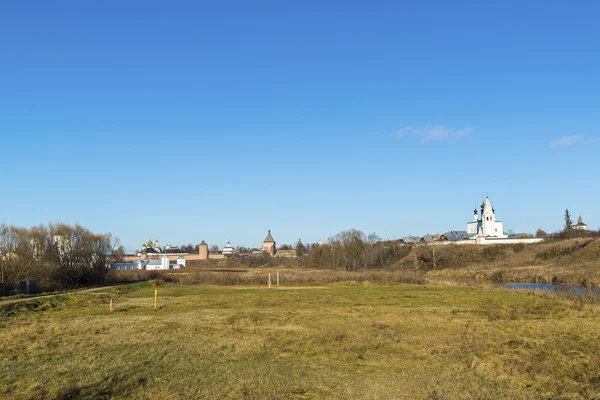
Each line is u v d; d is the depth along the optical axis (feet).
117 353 75.25
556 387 56.75
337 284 244.22
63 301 156.04
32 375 61.98
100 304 152.76
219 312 126.11
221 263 564.30
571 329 94.89
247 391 55.36
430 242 472.85
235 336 89.35
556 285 225.56
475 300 153.69
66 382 58.70
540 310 124.88
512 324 101.40
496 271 297.74
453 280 260.42
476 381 59.36
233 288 224.33
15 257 199.82
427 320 107.86
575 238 378.53
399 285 234.38
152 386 57.36
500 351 74.90
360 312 123.75
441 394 54.19
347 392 55.06
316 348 78.07
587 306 130.72
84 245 237.86
